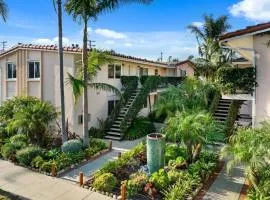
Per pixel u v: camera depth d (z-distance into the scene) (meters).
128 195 10.46
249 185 10.64
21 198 10.47
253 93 13.98
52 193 10.88
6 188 11.28
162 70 35.25
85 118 16.66
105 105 23.00
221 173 12.71
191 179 11.20
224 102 21.30
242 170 12.96
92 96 21.52
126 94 23.45
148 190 10.54
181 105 17.75
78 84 16.03
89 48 19.62
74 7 15.90
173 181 11.27
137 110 22.59
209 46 35.94
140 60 26.31
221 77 15.20
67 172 13.15
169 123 14.01
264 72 13.43
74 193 10.89
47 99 21.56
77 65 20.08
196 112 14.84
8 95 24.78
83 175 12.72
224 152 10.50
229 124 17.80
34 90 22.45
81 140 17.19
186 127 12.96
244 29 12.90
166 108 18.53
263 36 13.26
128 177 12.17
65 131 16.53
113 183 11.14
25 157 13.79
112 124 21.27
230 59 32.66
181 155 13.99
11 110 19.52
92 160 15.00
